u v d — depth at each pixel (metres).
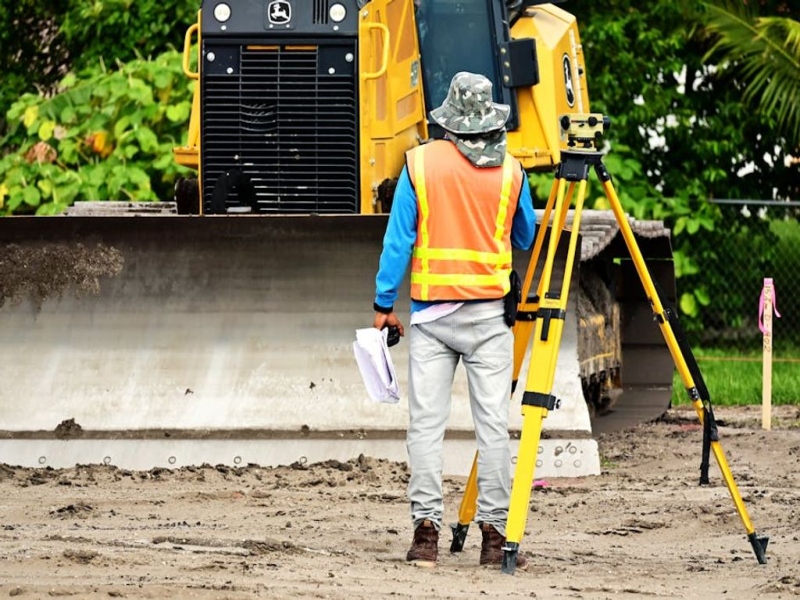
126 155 37.81
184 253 20.91
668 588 13.11
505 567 13.55
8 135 40.53
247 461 20.27
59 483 19.03
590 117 13.90
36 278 21.03
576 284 20.83
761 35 44.09
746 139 48.09
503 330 14.20
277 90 21.42
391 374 14.08
